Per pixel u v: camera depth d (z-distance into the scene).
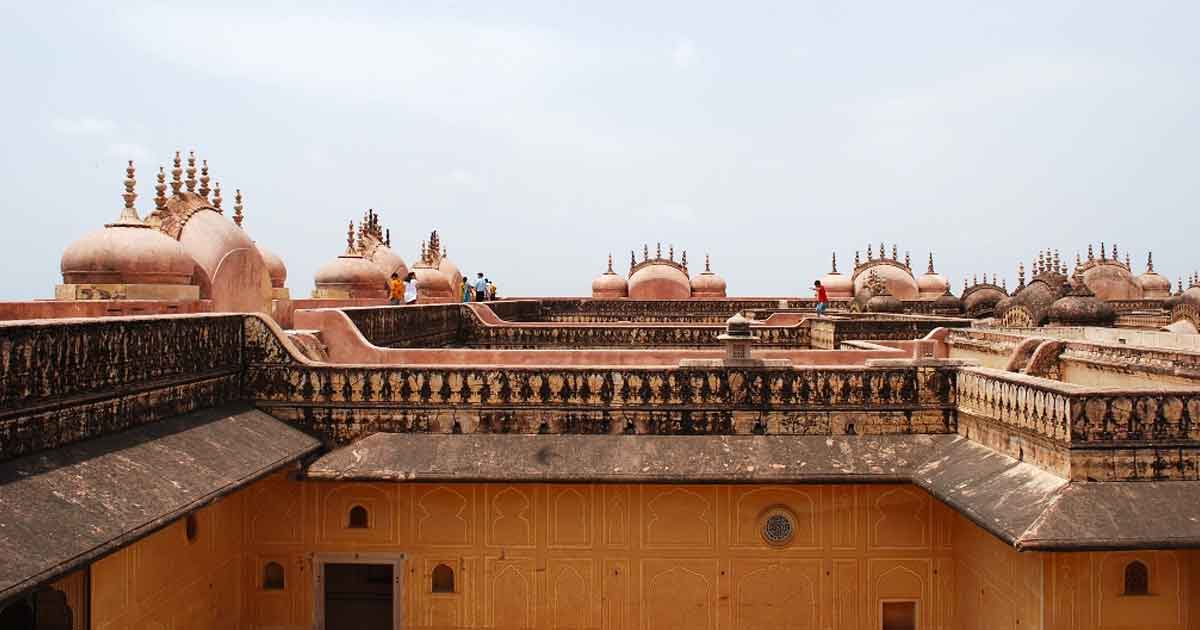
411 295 19.61
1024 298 21.72
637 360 10.40
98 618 6.32
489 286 27.91
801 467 8.12
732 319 8.80
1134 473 6.50
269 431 8.25
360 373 8.66
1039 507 6.36
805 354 10.38
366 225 25.48
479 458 8.27
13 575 4.70
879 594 8.44
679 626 8.48
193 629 7.67
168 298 12.10
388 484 8.59
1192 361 9.55
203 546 7.86
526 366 8.60
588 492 8.50
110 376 6.66
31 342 5.86
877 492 8.46
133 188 12.69
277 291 17.89
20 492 5.44
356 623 8.88
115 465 6.29
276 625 8.64
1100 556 6.68
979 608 7.83
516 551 8.52
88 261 11.97
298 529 8.64
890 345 13.28
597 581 8.49
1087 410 6.48
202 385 7.97
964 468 7.66
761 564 8.48
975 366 8.41
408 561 8.55
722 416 8.55
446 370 8.61
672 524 8.49
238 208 16.70
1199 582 6.66
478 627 8.52
